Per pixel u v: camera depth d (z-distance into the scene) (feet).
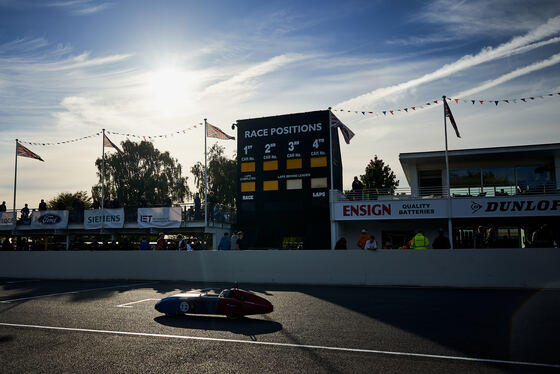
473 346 25.32
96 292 52.13
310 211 93.91
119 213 100.12
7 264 80.02
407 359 22.81
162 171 195.11
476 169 96.22
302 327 31.04
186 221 99.19
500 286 53.52
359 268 58.75
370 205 89.81
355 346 25.57
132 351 25.00
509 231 94.12
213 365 22.15
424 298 44.80
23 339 28.22
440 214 86.12
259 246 96.02
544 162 92.63
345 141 87.35
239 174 99.96
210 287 56.90
